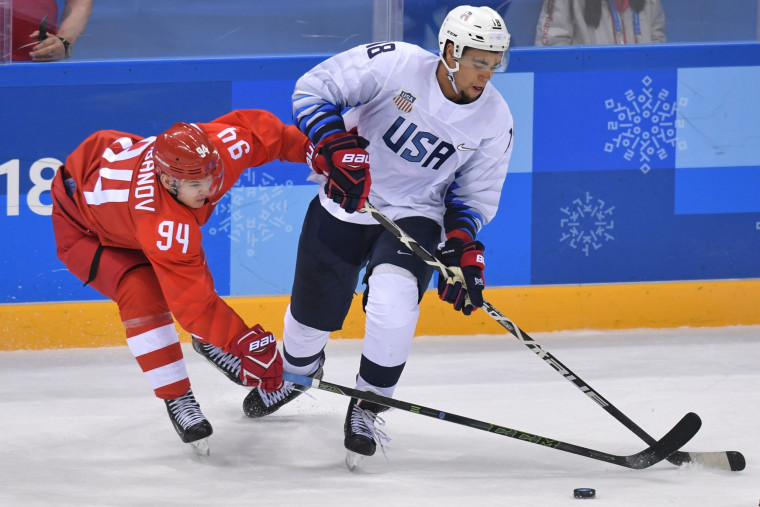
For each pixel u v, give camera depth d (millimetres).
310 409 14344
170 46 18516
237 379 13344
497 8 18859
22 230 17938
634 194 19156
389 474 11320
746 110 19219
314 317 12602
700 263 19453
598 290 19047
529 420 13703
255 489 10703
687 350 17562
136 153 11766
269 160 12508
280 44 18781
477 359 17141
